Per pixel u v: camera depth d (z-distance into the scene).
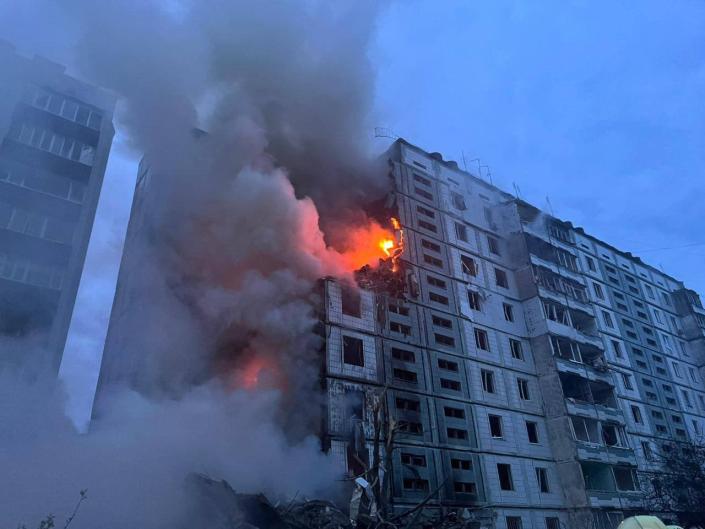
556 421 31.75
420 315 29.00
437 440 25.66
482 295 33.50
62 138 26.25
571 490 29.81
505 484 27.89
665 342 48.97
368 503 18.39
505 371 31.80
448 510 22.80
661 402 43.03
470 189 37.88
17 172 24.38
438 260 32.31
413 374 26.67
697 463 33.19
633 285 49.53
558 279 38.06
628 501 31.08
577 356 35.66
